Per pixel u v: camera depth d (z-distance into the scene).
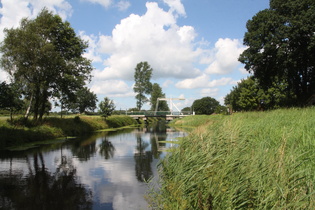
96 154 13.84
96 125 35.38
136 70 68.75
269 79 30.52
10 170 9.84
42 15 23.50
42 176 8.89
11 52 20.59
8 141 16.84
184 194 5.68
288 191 4.58
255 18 29.44
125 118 54.19
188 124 41.66
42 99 24.62
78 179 8.51
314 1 24.23
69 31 26.39
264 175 5.30
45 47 21.09
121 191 7.21
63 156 13.15
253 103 37.34
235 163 6.28
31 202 6.30
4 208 5.88
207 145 8.30
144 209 5.91
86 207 6.01
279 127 9.88
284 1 26.28
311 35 23.75
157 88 80.88
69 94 26.42
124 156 13.13
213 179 5.62
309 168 5.18
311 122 9.14
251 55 28.48
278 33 25.83
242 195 4.80
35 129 20.58
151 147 16.69
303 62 27.03
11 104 18.64
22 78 21.44
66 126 26.41
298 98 29.88
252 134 9.59
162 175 8.24
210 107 105.94
